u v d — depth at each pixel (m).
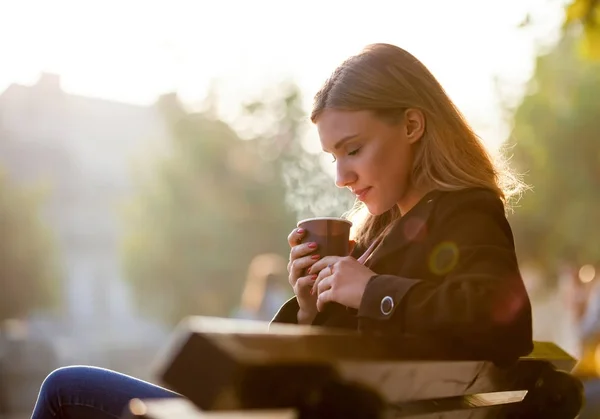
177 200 33.38
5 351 13.30
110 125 49.94
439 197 1.75
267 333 1.10
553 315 9.44
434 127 1.85
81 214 47.84
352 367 1.14
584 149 24.06
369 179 1.83
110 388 1.85
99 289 47.31
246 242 33.12
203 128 33.34
